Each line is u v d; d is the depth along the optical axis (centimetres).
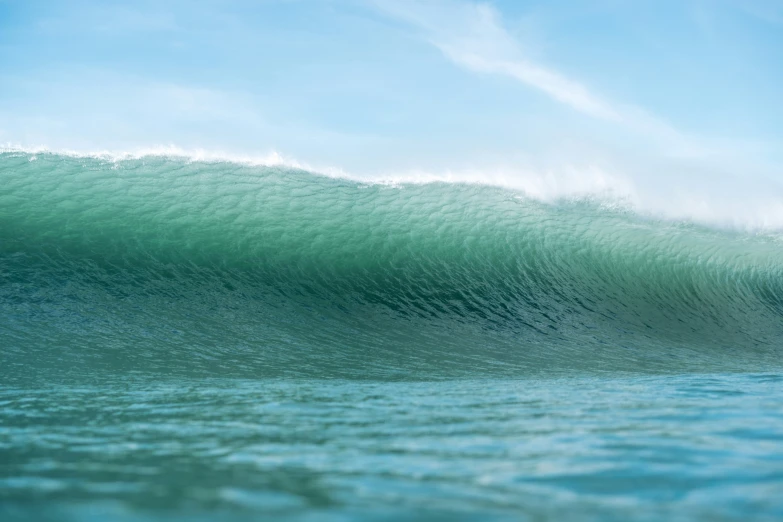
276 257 1187
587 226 1528
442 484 233
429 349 910
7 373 639
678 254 1526
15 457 282
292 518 191
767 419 381
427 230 1375
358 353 855
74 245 1098
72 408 443
